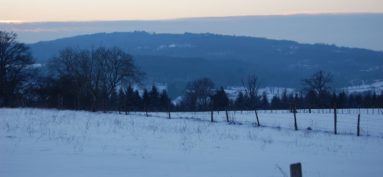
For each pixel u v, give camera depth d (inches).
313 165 669.3
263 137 1038.4
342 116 1984.5
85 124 1066.7
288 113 2220.7
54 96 2984.7
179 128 1134.4
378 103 3858.3
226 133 1076.5
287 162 679.1
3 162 570.6
